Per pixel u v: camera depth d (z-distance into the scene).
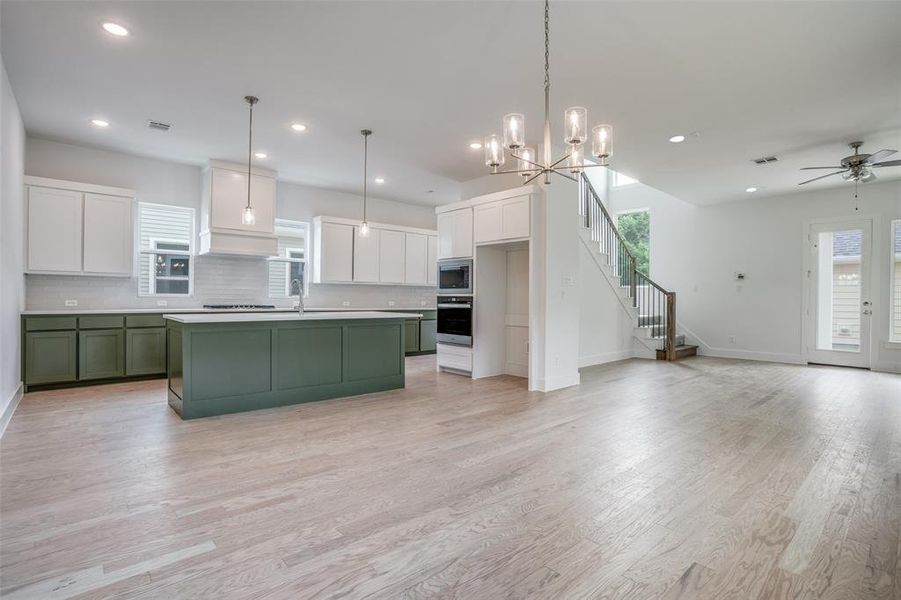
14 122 4.07
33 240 4.93
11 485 2.53
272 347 4.27
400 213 8.68
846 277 7.02
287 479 2.64
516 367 6.11
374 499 2.40
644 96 4.02
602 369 6.71
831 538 2.03
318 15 2.89
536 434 3.53
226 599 1.59
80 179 5.48
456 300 6.11
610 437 3.46
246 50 3.33
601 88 3.88
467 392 5.03
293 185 7.29
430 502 2.37
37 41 3.20
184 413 3.82
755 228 7.88
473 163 6.12
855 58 3.35
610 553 1.90
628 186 9.50
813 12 2.80
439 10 2.83
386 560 1.84
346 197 7.91
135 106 4.31
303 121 4.66
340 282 7.37
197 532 2.04
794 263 7.47
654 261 9.10
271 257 6.66
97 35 3.13
